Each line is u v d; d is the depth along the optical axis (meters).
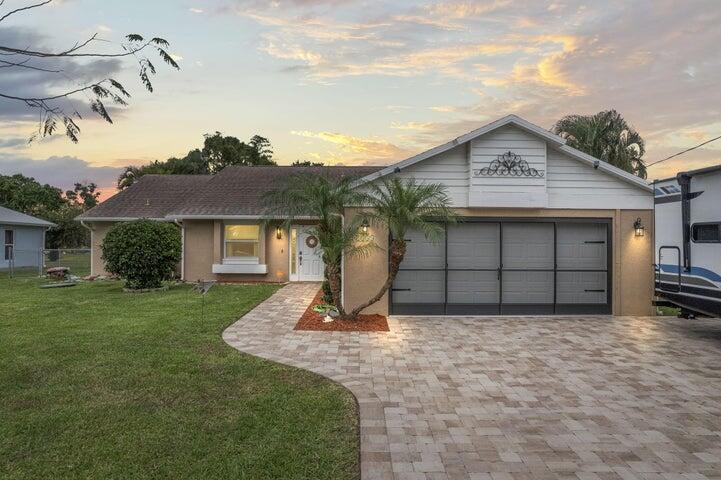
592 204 11.32
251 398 5.52
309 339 8.62
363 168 22.47
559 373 6.66
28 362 6.86
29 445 4.25
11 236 24.55
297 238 18.14
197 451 4.16
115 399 5.43
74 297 13.66
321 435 4.52
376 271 11.09
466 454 4.14
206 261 18.12
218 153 41.72
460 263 11.41
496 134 11.09
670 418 5.01
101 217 19.72
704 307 8.41
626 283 11.37
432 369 6.81
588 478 3.73
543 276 11.48
